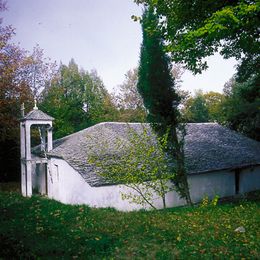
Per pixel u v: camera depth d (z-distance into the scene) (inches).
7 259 305.0
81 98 2053.4
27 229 409.7
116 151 792.3
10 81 1101.1
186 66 539.2
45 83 1528.1
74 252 320.8
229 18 374.6
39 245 341.1
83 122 1879.9
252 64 751.1
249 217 461.7
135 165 574.9
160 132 642.8
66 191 796.0
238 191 986.1
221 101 2207.2
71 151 831.7
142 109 1750.7
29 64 1268.5
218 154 973.2
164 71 645.3
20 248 330.0
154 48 644.7
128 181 583.8
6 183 1249.4
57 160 860.0
